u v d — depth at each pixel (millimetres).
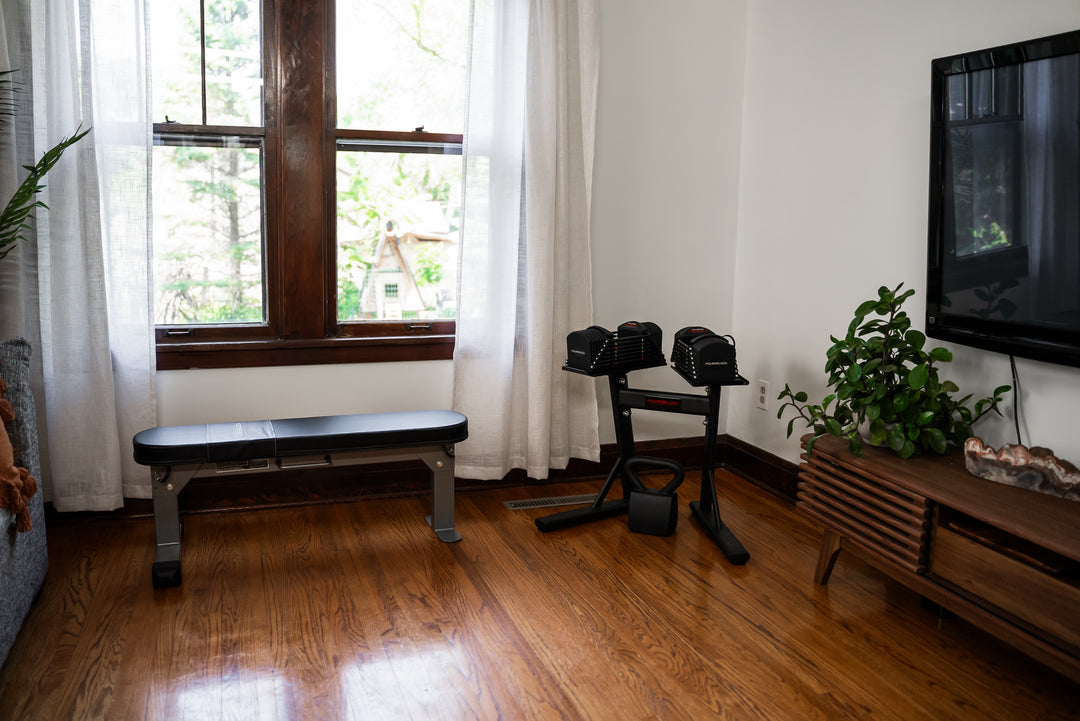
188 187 3186
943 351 2521
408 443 2932
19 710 2000
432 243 3512
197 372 3217
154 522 3086
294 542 3027
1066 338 2252
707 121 3770
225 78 3166
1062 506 2150
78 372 2988
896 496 2398
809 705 2100
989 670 2279
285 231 3262
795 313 3518
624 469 3322
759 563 2930
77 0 2838
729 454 3979
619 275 3729
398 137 3375
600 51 3514
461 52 3432
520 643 2369
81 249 2938
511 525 3244
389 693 2117
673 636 2422
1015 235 2367
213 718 1997
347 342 3371
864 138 3109
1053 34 2402
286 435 2795
